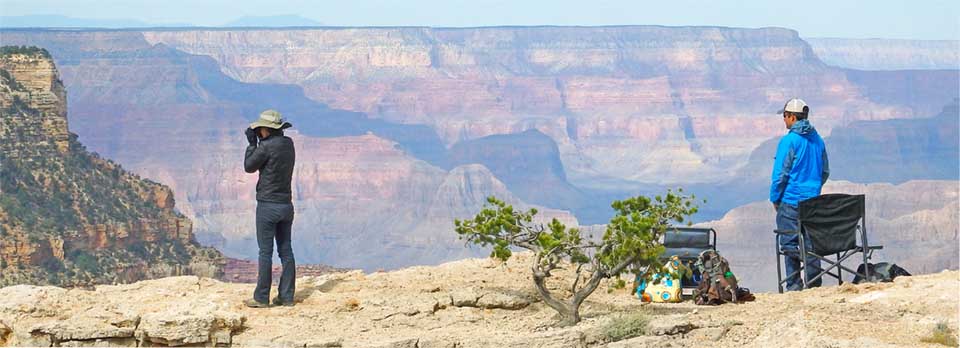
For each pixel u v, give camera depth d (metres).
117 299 17.83
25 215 104.50
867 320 16.48
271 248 18.38
